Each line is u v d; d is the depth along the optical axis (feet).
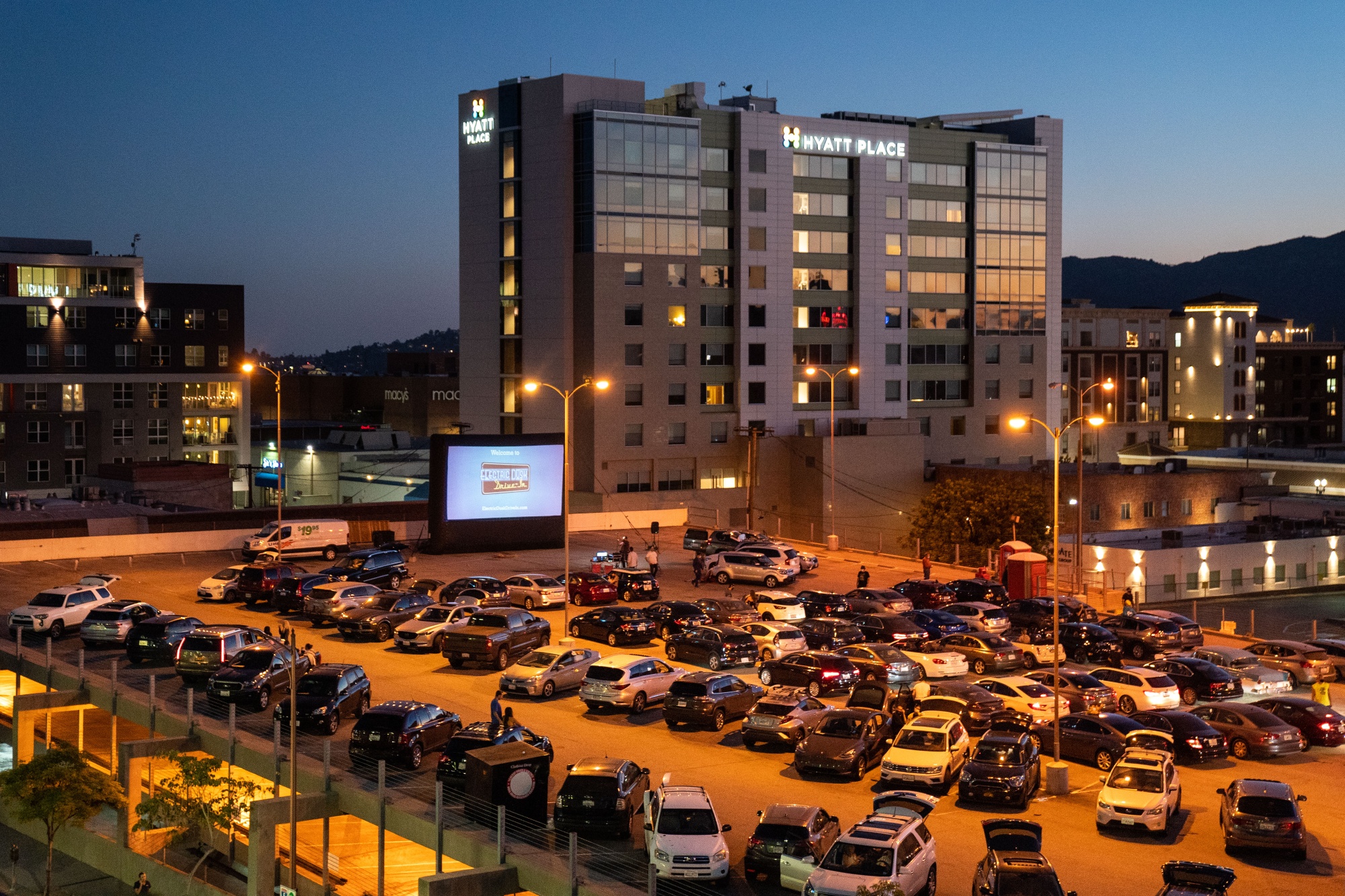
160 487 421.59
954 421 438.40
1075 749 146.51
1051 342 463.01
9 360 478.18
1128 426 625.82
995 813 128.16
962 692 158.71
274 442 519.19
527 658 170.81
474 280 393.91
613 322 371.76
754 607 214.48
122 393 502.79
